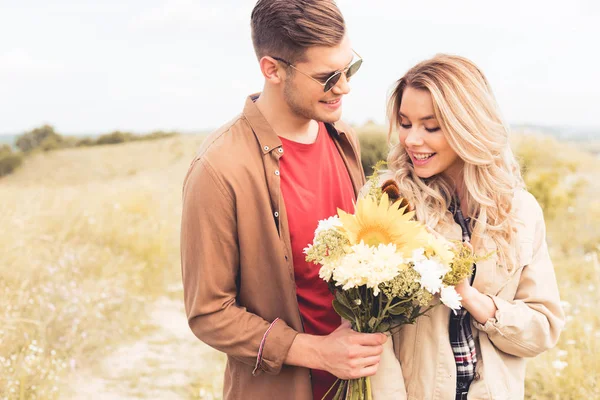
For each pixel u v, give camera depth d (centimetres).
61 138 5700
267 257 216
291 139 231
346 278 176
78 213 779
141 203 927
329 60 209
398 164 223
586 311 486
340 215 186
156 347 530
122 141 5281
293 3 209
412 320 191
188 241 211
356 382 202
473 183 210
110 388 450
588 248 809
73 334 481
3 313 462
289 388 217
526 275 212
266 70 220
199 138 4128
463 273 185
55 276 554
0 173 3947
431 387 204
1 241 569
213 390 454
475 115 204
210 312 210
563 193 962
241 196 209
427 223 211
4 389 388
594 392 371
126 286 629
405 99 209
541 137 1364
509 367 210
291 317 215
